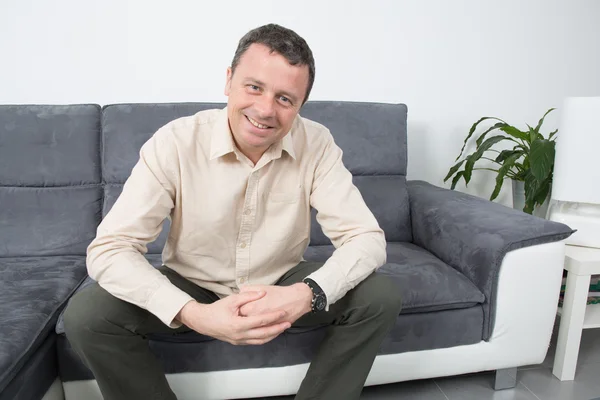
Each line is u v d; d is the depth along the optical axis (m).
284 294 0.89
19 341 0.93
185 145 1.02
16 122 1.53
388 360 1.23
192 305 0.87
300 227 1.14
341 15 1.90
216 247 1.07
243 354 1.14
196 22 1.81
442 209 1.55
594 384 1.39
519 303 1.25
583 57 2.16
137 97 1.83
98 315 0.88
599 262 1.32
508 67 2.10
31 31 1.71
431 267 1.35
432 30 1.99
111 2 1.74
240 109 0.91
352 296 0.98
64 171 1.55
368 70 1.97
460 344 1.26
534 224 1.27
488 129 2.04
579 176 1.42
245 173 1.03
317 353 1.03
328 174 1.11
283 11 1.85
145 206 0.94
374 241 1.01
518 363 1.31
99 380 0.94
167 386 1.00
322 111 1.68
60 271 1.35
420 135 2.08
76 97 1.79
